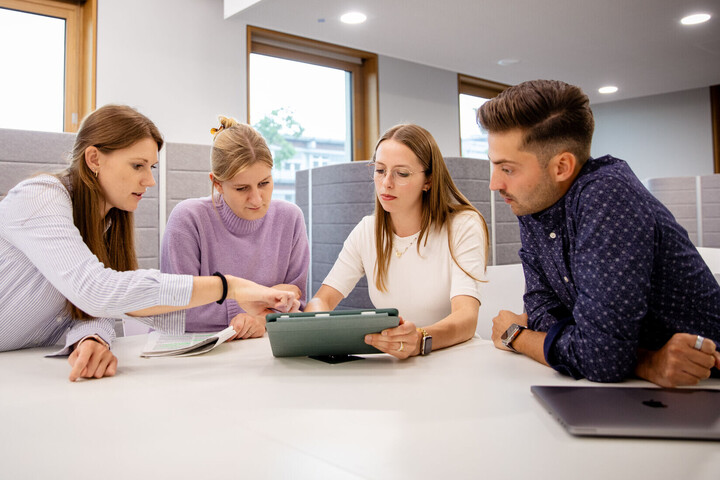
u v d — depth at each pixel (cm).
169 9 351
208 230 150
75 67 327
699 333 88
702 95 564
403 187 134
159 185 235
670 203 413
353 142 468
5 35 308
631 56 454
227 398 79
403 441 61
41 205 100
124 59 334
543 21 378
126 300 95
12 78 311
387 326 99
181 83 356
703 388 78
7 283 108
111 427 67
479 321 160
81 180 106
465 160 277
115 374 95
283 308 109
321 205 297
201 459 57
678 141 581
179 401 78
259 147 139
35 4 314
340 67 456
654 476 51
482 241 139
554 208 95
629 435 61
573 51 442
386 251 145
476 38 409
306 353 105
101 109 108
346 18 372
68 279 95
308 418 70
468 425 66
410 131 136
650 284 87
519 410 72
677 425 62
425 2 345
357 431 65
